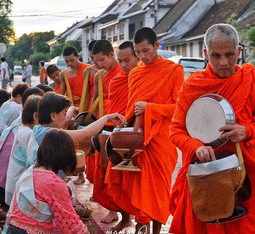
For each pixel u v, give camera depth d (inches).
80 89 356.8
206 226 158.7
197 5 1724.9
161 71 229.5
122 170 232.5
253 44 948.6
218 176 148.7
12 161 215.5
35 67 3029.0
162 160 229.8
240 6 1505.9
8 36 2741.1
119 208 257.6
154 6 1968.5
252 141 152.9
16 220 162.7
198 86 158.7
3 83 1338.6
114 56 288.4
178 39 1712.6
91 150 255.0
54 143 165.2
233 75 155.9
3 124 284.2
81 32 2999.5
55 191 160.7
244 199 156.0
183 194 162.7
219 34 151.1
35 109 215.3
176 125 162.7
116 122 248.2
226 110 151.6
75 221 161.0
